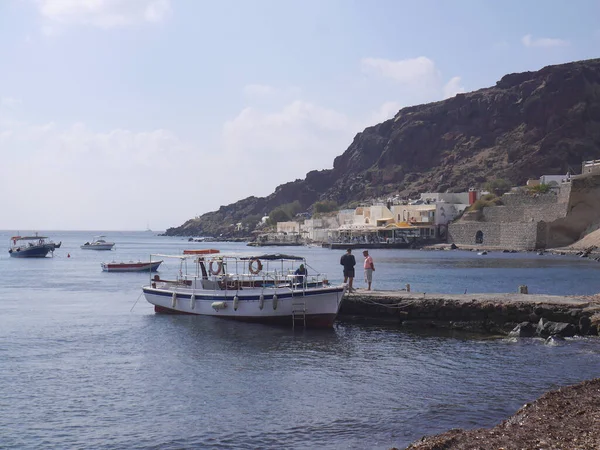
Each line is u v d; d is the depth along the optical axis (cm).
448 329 3541
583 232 12800
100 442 1786
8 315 4250
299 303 3588
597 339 3162
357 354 2877
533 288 5797
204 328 3581
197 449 1733
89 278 7950
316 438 1798
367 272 4181
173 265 11388
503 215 14938
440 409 2036
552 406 1784
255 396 2202
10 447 1755
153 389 2298
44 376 2492
